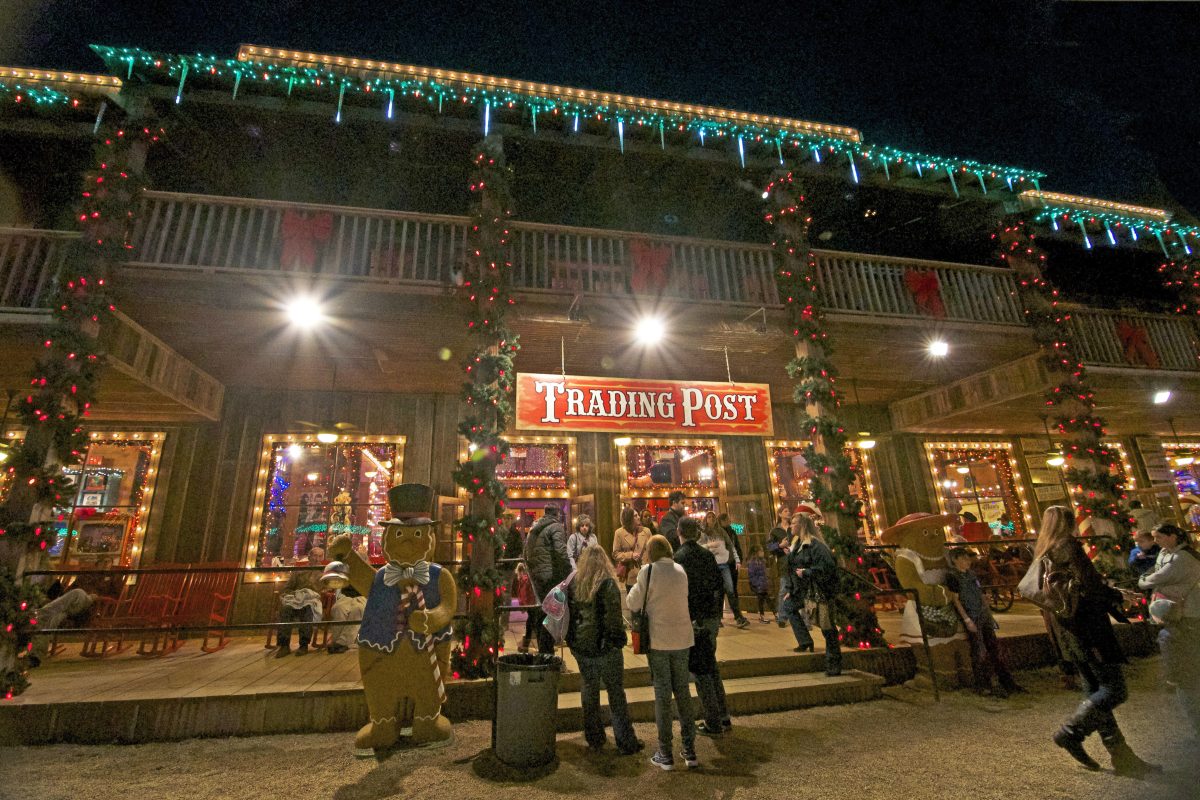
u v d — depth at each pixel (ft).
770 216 27.96
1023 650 21.31
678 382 30.19
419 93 25.48
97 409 27.96
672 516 24.88
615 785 12.01
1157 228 35.24
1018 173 32.45
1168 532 13.80
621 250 26.07
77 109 23.26
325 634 24.43
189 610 23.24
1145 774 11.71
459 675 17.37
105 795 11.76
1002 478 41.75
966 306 30.01
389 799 11.43
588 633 13.75
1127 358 32.30
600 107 27.58
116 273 20.47
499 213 23.38
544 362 30.89
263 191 31.83
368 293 22.33
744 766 12.89
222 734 15.35
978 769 12.44
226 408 31.01
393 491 15.83
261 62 23.97
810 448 24.32
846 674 18.78
